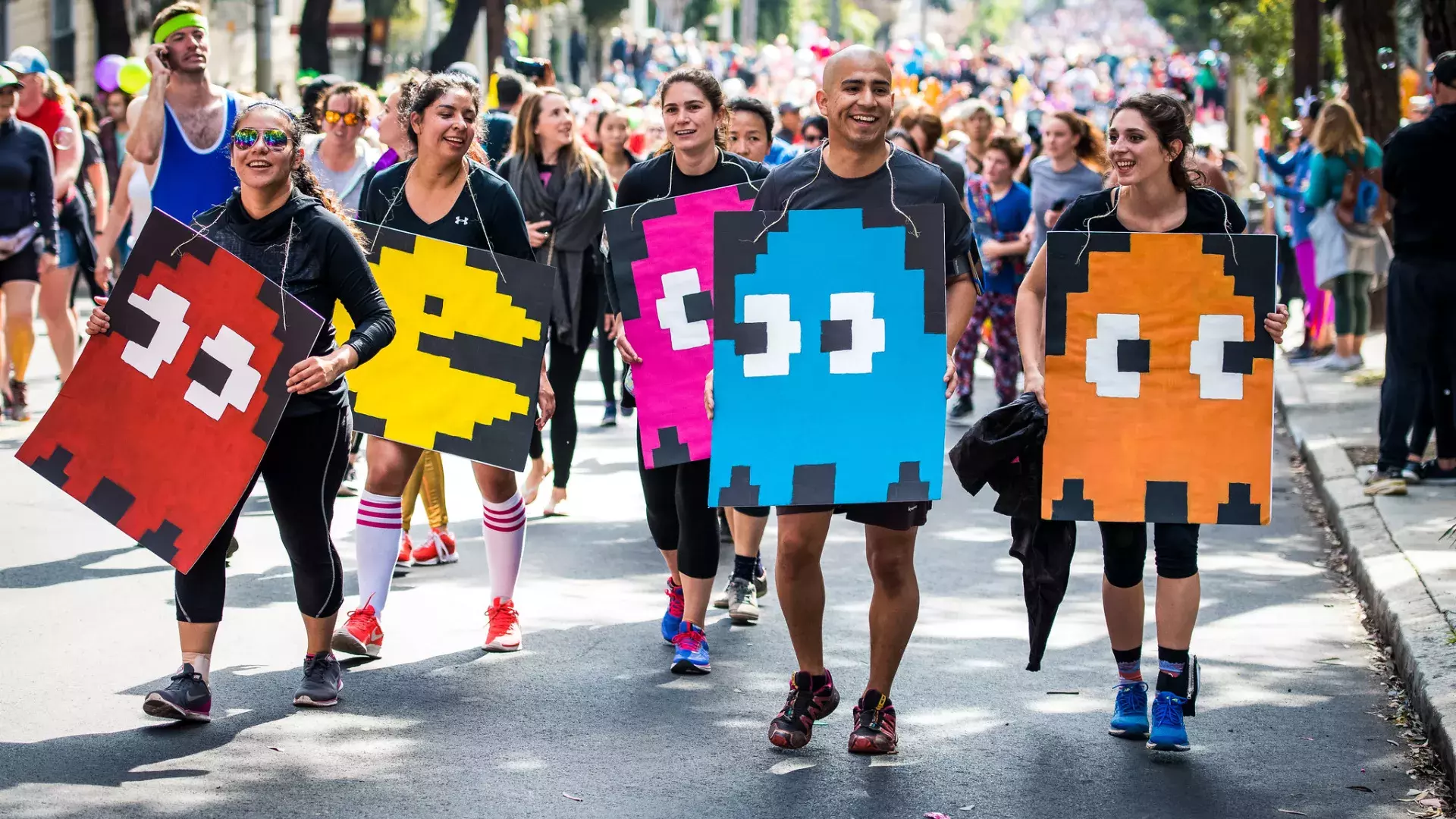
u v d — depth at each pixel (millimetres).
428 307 6422
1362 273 14023
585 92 47938
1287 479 10609
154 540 5473
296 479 5668
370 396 6391
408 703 5926
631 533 8945
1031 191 12328
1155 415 5398
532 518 9320
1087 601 7551
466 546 8578
